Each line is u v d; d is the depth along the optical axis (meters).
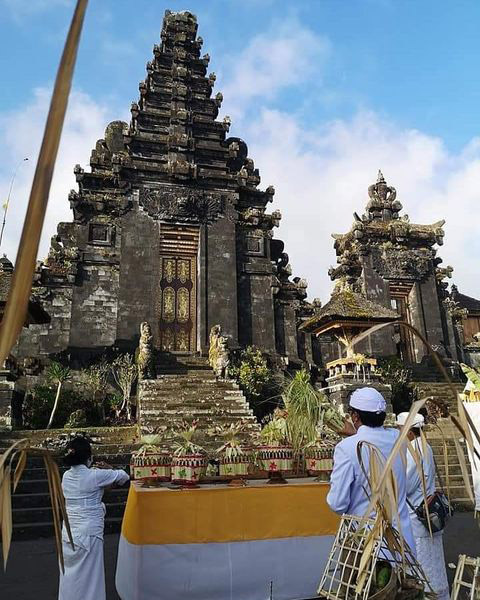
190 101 26.58
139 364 18.33
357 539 3.12
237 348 21.67
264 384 19.66
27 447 1.70
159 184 23.25
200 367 20.67
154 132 25.11
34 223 1.00
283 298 23.88
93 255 21.86
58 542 1.82
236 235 23.72
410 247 26.62
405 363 23.42
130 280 21.75
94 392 18.62
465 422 1.98
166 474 5.66
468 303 32.25
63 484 4.73
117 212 22.69
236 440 6.07
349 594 3.04
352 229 26.64
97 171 23.75
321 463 5.98
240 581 5.11
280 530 5.34
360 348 23.94
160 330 22.20
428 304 25.86
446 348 25.42
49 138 0.97
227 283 22.75
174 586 4.95
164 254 23.02
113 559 7.44
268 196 25.02
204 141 25.86
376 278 25.67
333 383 16.27
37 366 19.16
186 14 28.16
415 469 4.52
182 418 15.23
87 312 21.11
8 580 6.26
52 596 5.67
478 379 11.27
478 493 9.03
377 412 3.64
